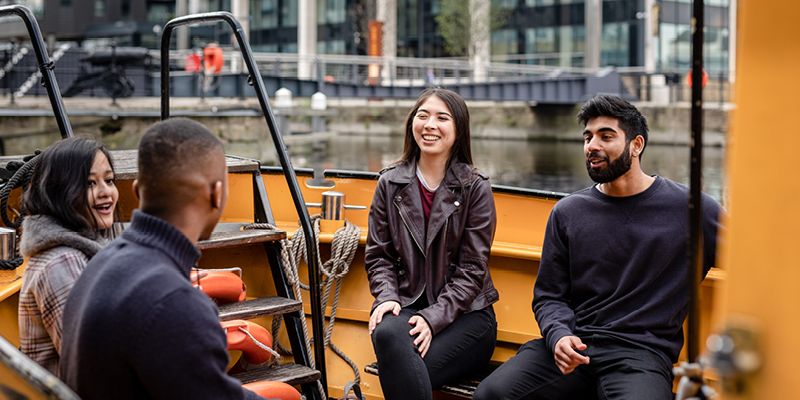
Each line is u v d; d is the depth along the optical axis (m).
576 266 2.82
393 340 2.85
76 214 2.22
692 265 1.44
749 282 1.01
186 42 38.34
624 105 2.70
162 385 1.57
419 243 3.08
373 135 34.38
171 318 1.57
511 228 3.46
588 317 2.79
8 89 22.22
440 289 3.08
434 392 3.18
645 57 38.56
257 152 21.73
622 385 2.62
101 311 1.59
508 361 2.84
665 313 2.70
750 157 1.01
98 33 36.47
